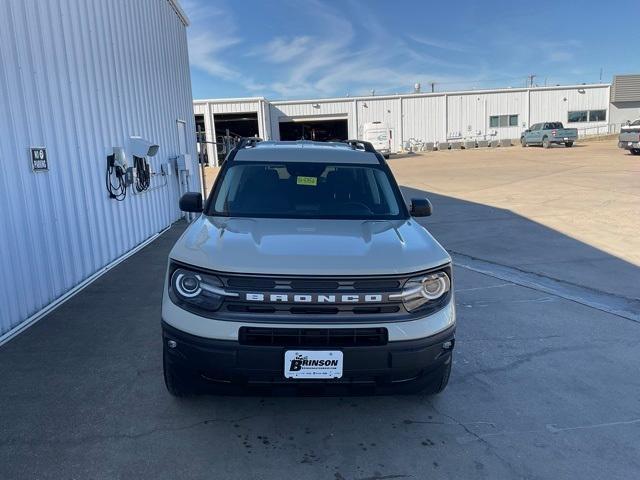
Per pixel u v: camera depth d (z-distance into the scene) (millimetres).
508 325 4965
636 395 3635
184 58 12727
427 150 44500
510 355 4281
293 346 2764
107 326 4758
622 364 4129
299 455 2889
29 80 5102
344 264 2914
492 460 2877
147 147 8289
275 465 2797
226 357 2766
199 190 14547
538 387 3734
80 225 6211
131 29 8484
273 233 3412
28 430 3061
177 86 11906
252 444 2982
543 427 3219
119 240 7602
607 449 2992
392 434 3119
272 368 2773
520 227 10008
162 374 3803
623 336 4699
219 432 3092
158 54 10195
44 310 5164
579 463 2861
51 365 3936
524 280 6539
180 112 12203
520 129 46594
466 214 11750
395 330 2818
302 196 4164
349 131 45656
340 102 45125
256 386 2861
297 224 3688
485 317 5191
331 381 2828
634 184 15172
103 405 3359
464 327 4914
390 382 2914
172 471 2721
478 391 3666
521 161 26672
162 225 10258
